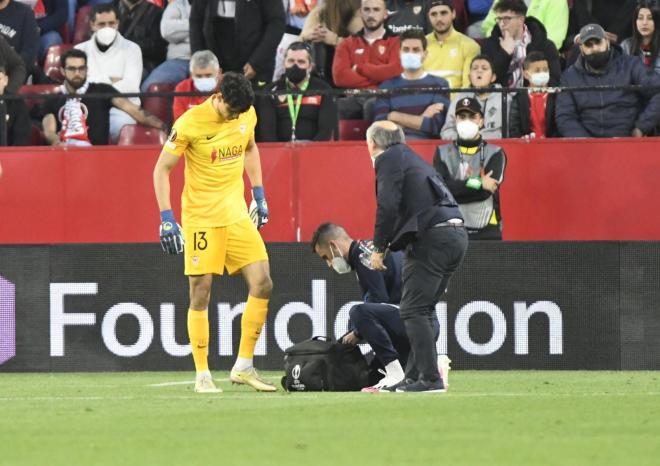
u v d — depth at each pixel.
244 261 39.47
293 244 50.53
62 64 58.22
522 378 45.50
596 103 52.88
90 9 66.69
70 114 55.47
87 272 51.16
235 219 39.16
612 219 52.31
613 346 50.25
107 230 53.53
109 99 55.62
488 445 25.67
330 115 54.03
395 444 25.88
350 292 50.34
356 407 32.69
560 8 62.00
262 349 50.62
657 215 52.19
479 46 59.22
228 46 60.75
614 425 28.89
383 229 35.53
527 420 29.84
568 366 50.28
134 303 51.09
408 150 36.22
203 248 38.88
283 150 53.06
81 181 53.56
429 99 54.31
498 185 50.31
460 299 50.38
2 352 51.25
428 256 35.88
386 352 39.03
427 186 35.91
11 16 62.72
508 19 57.88
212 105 38.28
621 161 52.25
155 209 53.44
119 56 61.53
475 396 35.72
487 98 53.31
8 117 54.62
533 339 50.34
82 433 27.97
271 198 53.06
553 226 52.50
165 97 54.69
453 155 50.50
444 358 39.53
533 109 53.19
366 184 52.78
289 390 39.41
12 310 51.28
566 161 52.28
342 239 39.53
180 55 62.78
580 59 55.19
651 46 57.69
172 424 29.48
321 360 38.91
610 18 62.28
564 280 50.28
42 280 51.28
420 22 61.75
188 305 50.88
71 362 51.12
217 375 48.78
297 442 26.27
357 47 59.41
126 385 43.41
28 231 53.72
